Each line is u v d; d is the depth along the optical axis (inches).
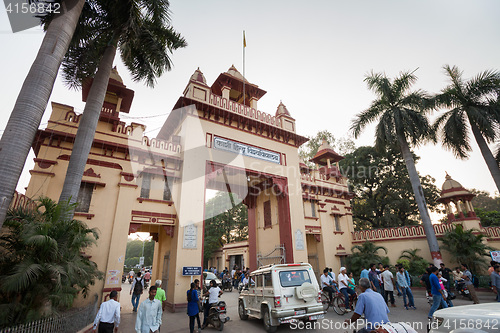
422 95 694.5
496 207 1758.1
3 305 219.5
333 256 787.4
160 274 593.3
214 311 327.6
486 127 614.5
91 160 488.7
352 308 389.1
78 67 444.5
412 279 621.9
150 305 220.2
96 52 441.7
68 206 292.4
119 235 466.0
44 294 242.5
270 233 721.0
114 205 484.4
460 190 732.0
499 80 628.4
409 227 762.2
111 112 541.3
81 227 304.0
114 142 511.2
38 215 285.9
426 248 719.7
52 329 220.8
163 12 406.3
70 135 467.2
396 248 769.6
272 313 294.5
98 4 394.3
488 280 538.3
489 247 593.9
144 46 433.1
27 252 249.8
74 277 269.6
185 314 429.1
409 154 671.8
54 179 443.2
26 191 415.5
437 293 290.8
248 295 370.0
